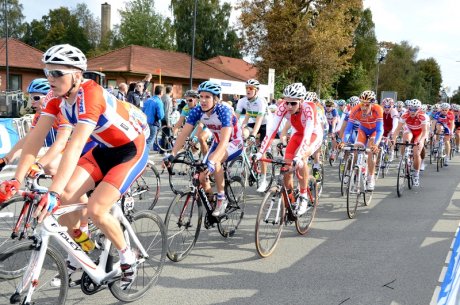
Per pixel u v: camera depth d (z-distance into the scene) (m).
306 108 4.46
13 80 25.45
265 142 4.37
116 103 2.66
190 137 6.80
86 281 2.66
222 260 3.76
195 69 29.58
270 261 3.76
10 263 2.26
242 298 3.00
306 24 25.11
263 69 26.36
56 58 2.25
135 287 3.02
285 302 2.95
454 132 12.91
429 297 3.07
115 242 2.63
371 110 6.05
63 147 2.79
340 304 2.94
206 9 44.50
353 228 4.88
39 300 2.40
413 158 7.35
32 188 2.74
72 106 2.47
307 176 4.38
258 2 25.89
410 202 6.31
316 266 3.65
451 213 5.64
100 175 2.77
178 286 3.18
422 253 4.02
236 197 4.54
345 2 25.94
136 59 26.95
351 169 5.35
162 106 9.24
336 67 27.53
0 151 6.43
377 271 3.55
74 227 2.68
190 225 3.77
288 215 4.24
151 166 5.43
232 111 4.14
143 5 42.72
